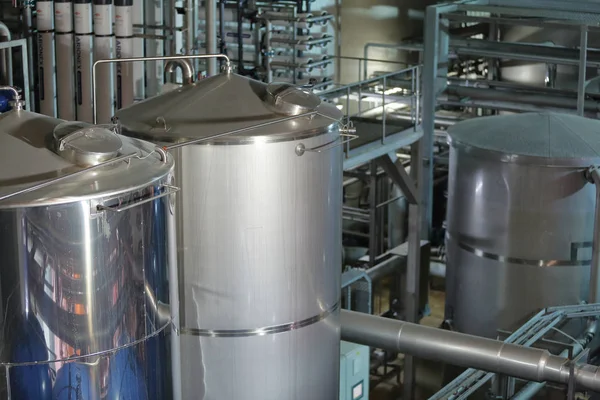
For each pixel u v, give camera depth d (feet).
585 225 46.19
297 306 27.68
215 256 26.53
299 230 26.91
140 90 43.52
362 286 45.11
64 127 21.38
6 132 21.49
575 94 58.39
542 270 46.85
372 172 55.16
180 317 27.35
